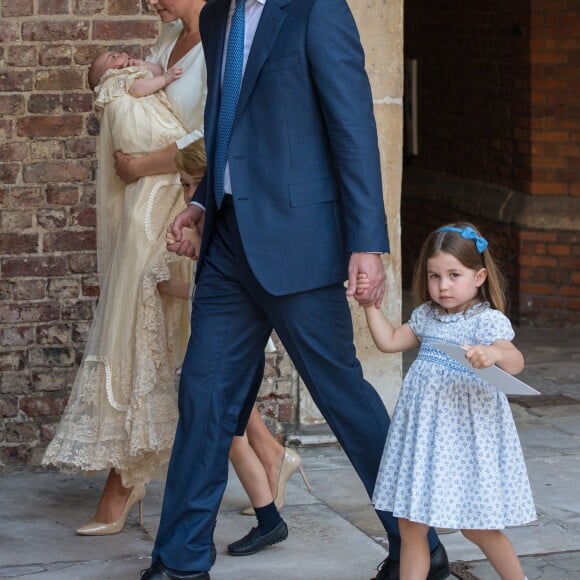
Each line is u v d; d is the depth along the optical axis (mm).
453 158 12914
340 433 5453
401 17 7793
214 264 5531
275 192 5297
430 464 5035
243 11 5438
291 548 6156
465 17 12414
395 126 7871
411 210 13656
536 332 11359
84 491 7047
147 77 6367
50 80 7203
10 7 7090
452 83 12797
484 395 5039
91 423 6199
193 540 5414
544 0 11125
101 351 6195
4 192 7203
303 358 5414
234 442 5992
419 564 5215
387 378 7965
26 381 7352
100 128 6457
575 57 11195
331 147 5297
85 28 7223
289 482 7180
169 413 6188
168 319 6250
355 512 6676
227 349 5512
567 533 6301
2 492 6996
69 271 7352
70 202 7309
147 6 7305
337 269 5336
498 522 4980
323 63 5188
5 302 7270
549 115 11305
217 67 5488
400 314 8055
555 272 11461
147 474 6246
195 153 5840
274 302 5359
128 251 6188
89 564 5945
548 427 8359
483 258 5133
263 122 5316
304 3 5246
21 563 5949
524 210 11469
